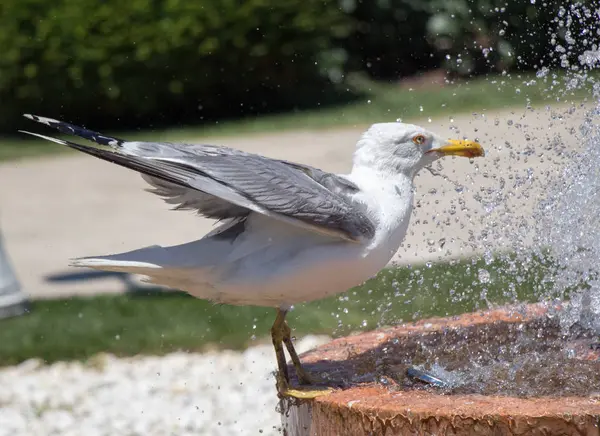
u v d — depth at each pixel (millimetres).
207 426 9555
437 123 21953
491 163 16391
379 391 5906
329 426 5789
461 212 14453
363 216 6285
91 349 11586
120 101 25656
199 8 25297
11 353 11578
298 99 26828
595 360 6465
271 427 9422
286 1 25969
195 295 6594
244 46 25844
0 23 25000
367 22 28812
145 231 16172
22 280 14164
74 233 16453
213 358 11195
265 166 6219
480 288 9719
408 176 6703
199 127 25359
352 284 6488
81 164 22562
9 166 22766
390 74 28859
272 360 10984
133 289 13641
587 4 10023
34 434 9523
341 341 7277
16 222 17516
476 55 27688
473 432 5223
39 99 25547
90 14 25047
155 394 10383
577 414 5090
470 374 6258
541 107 20938
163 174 5914
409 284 11125
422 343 7031
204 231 15906
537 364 6402
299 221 6070
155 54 25391
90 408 10141
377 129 6730
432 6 28453
